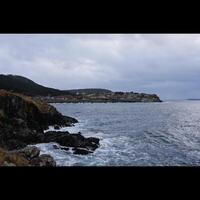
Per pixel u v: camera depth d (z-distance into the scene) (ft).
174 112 266.77
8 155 33.09
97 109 320.29
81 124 129.59
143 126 132.46
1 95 82.69
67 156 55.16
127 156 58.29
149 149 69.15
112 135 96.12
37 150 43.73
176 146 75.66
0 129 68.18
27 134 70.85
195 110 311.88
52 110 108.37
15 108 84.74
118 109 325.01
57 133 72.23
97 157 55.52
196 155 62.39
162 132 109.81
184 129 122.01
